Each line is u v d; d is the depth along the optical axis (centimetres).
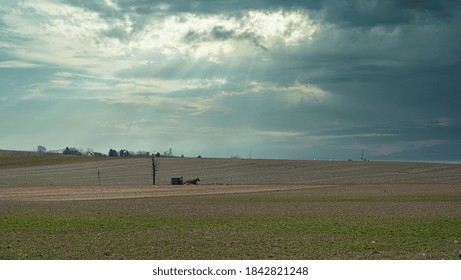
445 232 4334
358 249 3503
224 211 6438
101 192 11419
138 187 13475
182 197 9581
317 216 5759
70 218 5597
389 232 4334
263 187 13112
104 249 3478
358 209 6681
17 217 5709
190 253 3344
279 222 5147
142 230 4494
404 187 12762
